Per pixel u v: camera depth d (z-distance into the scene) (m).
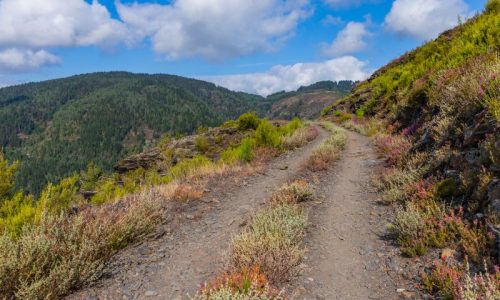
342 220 7.45
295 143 20.83
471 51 14.42
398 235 6.23
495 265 4.29
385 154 13.67
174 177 13.93
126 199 9.26
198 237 6.92
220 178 12.49
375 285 4.75
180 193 9.79
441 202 6.58
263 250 5.21
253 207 8.77
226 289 3.99
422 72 22.64
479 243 4.80
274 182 11.66
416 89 17.09
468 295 3.62
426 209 6.49
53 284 4.57
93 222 6.48
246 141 16.64
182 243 6.61
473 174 6.27
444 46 22.97
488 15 18.64
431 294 4.33
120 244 6.37
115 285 4.96
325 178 11.55
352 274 5.09
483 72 8.71
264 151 18.03
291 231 6.09
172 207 8.91
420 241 5.49
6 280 4.41
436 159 8.27
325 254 5.82
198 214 8.42
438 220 6.04
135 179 19.55
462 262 4.73
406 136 14.09
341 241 6.34
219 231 7.18
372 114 32.06
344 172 12.26
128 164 30.16
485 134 6.68
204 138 29.09
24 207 7.27
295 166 14.48
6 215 7.54
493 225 4.86
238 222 7.61
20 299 4.30
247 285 4.24
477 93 8.06
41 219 5.82
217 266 5.44
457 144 7.87
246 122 31.81
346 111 46.62
